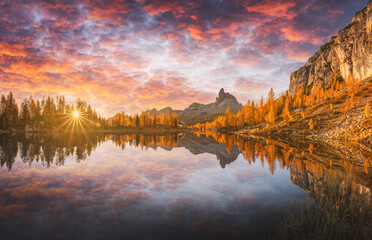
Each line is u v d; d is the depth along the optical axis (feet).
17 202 28.48
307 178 42.39
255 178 43.19
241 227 21.63
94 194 32.22
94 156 74.28
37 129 286.46
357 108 190.49
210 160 67.46
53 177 43.04
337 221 22.62
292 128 226.79
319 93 352.49
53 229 20.85
